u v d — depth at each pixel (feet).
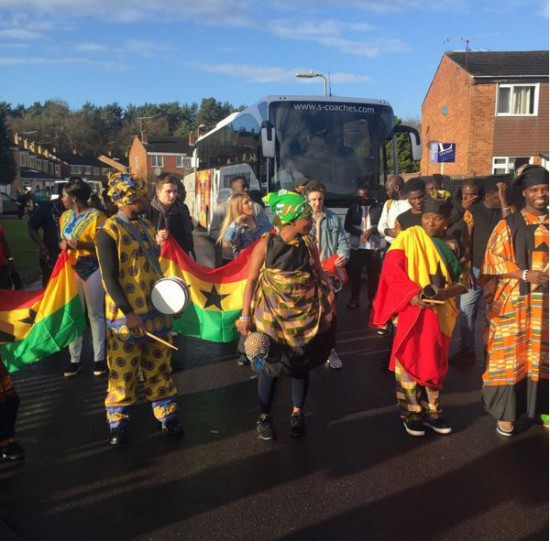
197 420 16.66
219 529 11.48
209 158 71.05
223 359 22.44
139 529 11.50
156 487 13.05
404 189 26.32
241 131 50.72
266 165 41.91
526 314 14.57
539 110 88.17
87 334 26.04
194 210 91.45
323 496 12.64
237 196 21.85
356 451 14.74
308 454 14.58
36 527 11.60
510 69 90.02
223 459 14.33
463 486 13.01
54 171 344.69
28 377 20.31
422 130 111.24
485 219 20.86
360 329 26.78
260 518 11.85
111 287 13.96
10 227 90.33
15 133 359.05
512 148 89.30
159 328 14.70
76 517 11.91
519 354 14.67
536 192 14.08
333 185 41.83
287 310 14.39
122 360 14.71
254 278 14.79
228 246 22.49
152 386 15.35
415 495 12.67
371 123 42.80
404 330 14.90
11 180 206.39
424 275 14.92
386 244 29.76
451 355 22.52
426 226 15.30
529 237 14.23
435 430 15.74
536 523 11.61
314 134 42.11
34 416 16.94
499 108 88.99
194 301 21.34
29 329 18.81
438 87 101.24
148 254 14.62
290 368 14.53
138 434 15.72
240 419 16.75
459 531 11.37
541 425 16.17
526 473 13.57
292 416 15.64
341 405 17.79
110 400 14.92
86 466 13.99
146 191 14.64
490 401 15.11
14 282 21.38
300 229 14.12
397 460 14.24
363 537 11.21
